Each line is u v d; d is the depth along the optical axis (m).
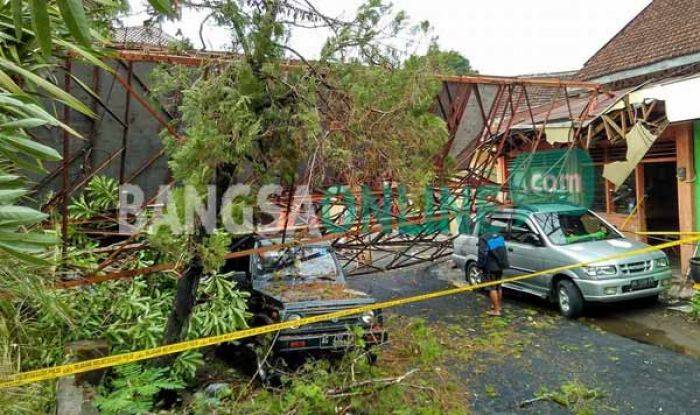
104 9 3.22
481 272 9.22
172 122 4.37
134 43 4.64
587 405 4.77
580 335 6.90
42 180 5.63
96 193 6.05
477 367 5.80
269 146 4.03
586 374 5.53
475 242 9.66
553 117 9.74
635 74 11.96
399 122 4.14
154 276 5.32
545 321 7.64
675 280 9.01
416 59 4.15
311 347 5.09
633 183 10.91
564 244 8.18
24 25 2.64
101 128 6.01
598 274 7.39
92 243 5.59
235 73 3.89
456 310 8.41
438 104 5.91
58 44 2.82
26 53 2.82
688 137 9.16
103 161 6.12
